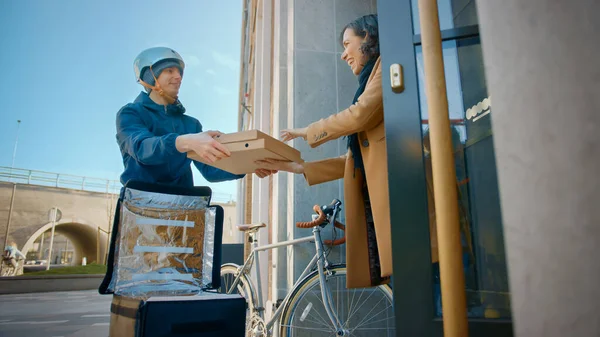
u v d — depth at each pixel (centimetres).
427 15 97
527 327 72
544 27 79
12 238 2859
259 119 557
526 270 74
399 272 102
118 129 149
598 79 73
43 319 669
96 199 3219
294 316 238
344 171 185
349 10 306
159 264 144
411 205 105
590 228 71
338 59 295
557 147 75
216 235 158
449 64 115
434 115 90
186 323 115
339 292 240
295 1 300
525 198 76
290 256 263
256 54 585
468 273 103
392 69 114
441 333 96
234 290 311
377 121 158
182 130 163
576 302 70
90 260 3850
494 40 84
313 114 283
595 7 75
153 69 151
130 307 118
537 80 78
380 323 237
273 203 320
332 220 224
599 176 71
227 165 165
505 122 80
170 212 150
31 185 2977
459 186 109
